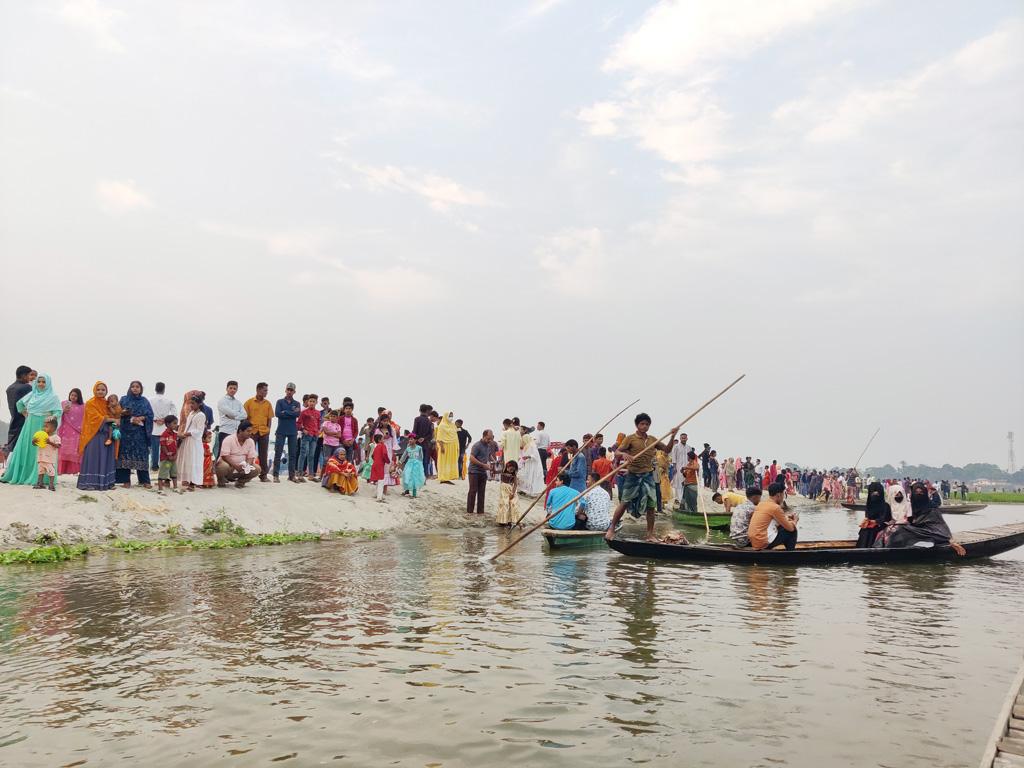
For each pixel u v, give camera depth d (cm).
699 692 566
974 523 2995
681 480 2808
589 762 439
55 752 448
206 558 1238
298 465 1969
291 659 642
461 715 513
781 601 941
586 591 988
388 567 1172
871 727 500
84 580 1012
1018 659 675
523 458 2469
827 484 4675
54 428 1444
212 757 442
